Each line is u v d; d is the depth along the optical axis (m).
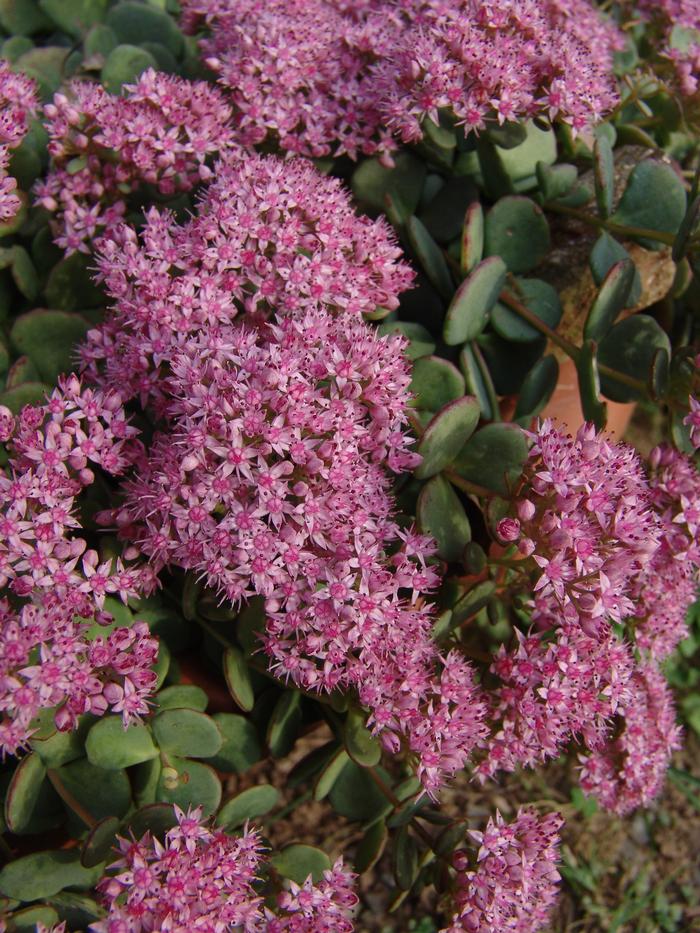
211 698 0.37
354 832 0.45
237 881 0.31
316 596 0.31
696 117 0.43
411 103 0.37
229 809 0.34
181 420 0.31
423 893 0.44
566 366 0.43
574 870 0.44
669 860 0.45
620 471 0.33
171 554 0.33
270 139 0.39
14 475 0.32
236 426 0.30
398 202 0.39
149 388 0.34
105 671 0.31
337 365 0.32
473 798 0.46
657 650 0.37
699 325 0.45
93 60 0.41
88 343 0.35
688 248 0.37
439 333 0.40
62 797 0.33
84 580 0.32
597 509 0.32
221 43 0.40
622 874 0.45
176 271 0.35
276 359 0.31
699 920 0.44
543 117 0.38
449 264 0.40
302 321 0.32
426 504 0.34
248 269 0.34
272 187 0.34
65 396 0.33
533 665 0.34
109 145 0.36
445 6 0.37
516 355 0.40
